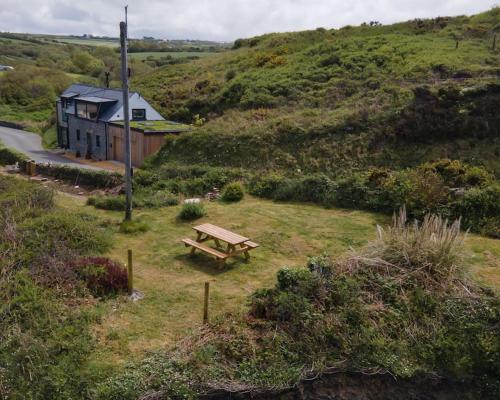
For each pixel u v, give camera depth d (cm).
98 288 876
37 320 758
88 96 2767
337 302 779
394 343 725
